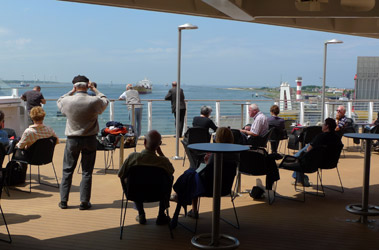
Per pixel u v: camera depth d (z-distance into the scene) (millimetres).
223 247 3764
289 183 6777
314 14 6562
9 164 5895
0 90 10984
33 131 5754
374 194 6105
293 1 6566
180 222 4621
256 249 3832
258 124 7078
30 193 5844
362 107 14750
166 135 12797
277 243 3998
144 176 3975
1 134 6066
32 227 4371
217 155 3725
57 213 4902
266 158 5422
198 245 3799
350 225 4602
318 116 14125
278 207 5332
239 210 5172
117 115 12070
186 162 8523
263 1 6707
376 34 9367
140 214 4531
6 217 4719
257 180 6387
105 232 4238
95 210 5051
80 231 4262
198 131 7109
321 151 5512
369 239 4141
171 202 5484
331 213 5082
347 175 7484
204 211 5117
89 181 5090
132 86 11391
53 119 11406
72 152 4988
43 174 7160
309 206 5398
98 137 7074
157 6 6680
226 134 4262
